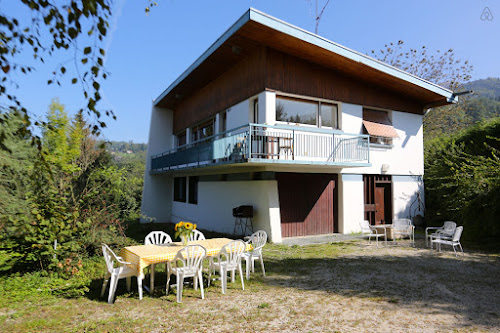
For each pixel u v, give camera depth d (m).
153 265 5.30
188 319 4.23
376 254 8.47
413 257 8.04
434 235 9.30
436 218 13.72
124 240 9.45
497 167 9.59
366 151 12.59
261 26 9.30
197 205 15.68
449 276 6.23
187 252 5.02
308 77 11.46
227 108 13.02
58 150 7.18
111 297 4.86
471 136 13.88
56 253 6.36
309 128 10.86
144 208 19.09
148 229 14.91
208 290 5.50
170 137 20.06
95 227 8.25
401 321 4.12
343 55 10.70
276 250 9.08
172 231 14.23
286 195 11.43
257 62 10.97
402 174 14.00
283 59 10.94
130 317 4.31
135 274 5.07
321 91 11.73
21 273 6.28
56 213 6.03
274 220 10.49
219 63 12.41
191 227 5.85
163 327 3.98
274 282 5.95
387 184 13.79
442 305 4.68
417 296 5.08
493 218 9.98
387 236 11.21
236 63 12.38
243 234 11.72
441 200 13.21
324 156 11.38
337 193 12.53
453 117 23.12
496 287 5.52
